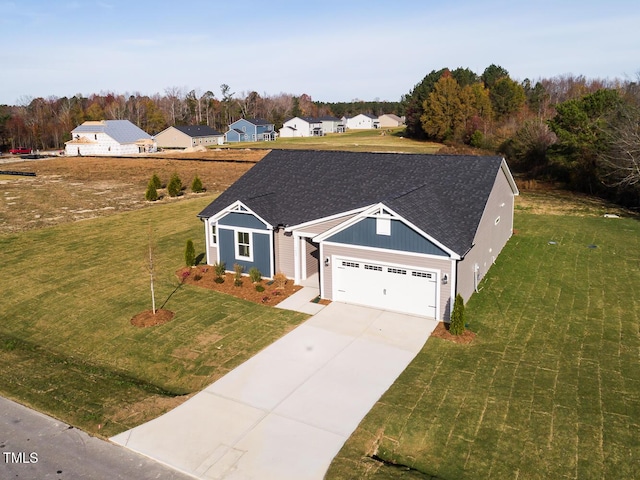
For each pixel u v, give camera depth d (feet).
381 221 57.93
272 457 34.76
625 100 154.92
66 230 101.50
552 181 160.25
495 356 48.19
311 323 56.49
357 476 32.60
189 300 63.52
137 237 95.20
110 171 199.62
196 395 42.70
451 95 306.76
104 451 35.86
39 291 67.62
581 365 45.96
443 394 41.75
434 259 55.57
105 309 61.21
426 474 32.86
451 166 72.33
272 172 81.51
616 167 122.11
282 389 43.32
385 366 46.83
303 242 68.23
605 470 32.50
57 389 43.88
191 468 33.91
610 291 63.72
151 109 435.12
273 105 524.11
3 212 121.49
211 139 329.72
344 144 305.32
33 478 33.14
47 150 339.77
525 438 35.81
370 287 60.49
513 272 71.41
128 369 48.42
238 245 71.97
